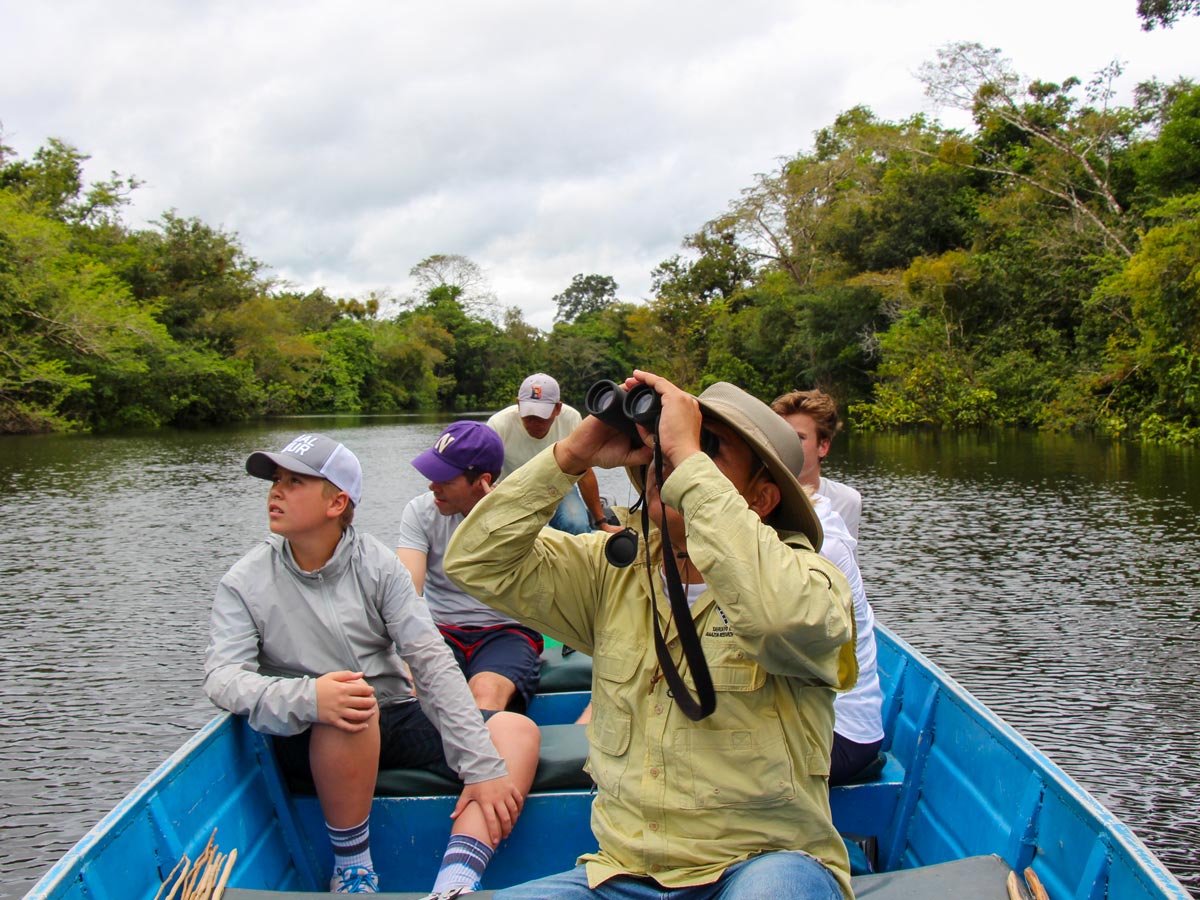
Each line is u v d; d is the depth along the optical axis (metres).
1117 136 28.28
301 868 2.54
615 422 1.77
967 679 5.50
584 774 2.56
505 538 1.88
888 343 27.52
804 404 3.54
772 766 1.68
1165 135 23.91
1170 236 18.30
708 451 1.79
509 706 3.22
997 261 25.97
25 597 7.63
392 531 10.48
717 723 1.70
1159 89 28.41
